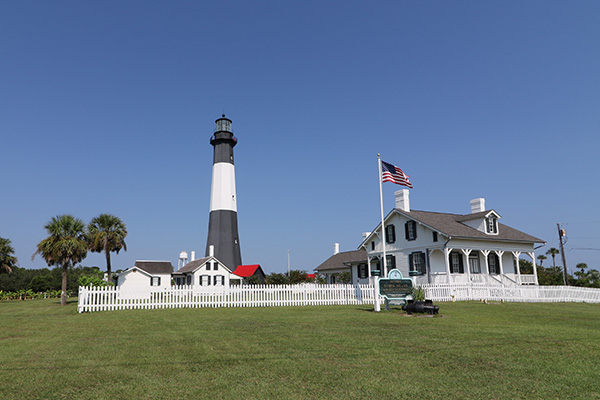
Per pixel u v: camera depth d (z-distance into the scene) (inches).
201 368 328.2
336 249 2287.2
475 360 347.6
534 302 1147.3
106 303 904.9
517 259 1498.5
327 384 282.2
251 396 258.5
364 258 1829.5
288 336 475.5
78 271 3678.6
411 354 372.2
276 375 305.4
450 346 407.5
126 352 394.6
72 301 1502.2
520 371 311.9
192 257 2748.5
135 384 285.1
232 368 327.0
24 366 339.9
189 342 444.8
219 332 515.2
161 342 448.1
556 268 3024.1
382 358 357.4
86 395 262.7
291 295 1000.9
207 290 970.1
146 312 833.5
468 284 1141.1
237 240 2450.8
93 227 1646.2
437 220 1465.3
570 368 319.3
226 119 2536.9
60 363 350.0
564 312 816.3
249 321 634.2
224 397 256.8
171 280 2480.3
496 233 1460.4
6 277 3499.0
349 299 1032.2
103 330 559.2
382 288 812.0
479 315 729.0
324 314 741.3
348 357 361.7
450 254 1429.6
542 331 505.0
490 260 1489.9
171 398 255.9
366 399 252.1
